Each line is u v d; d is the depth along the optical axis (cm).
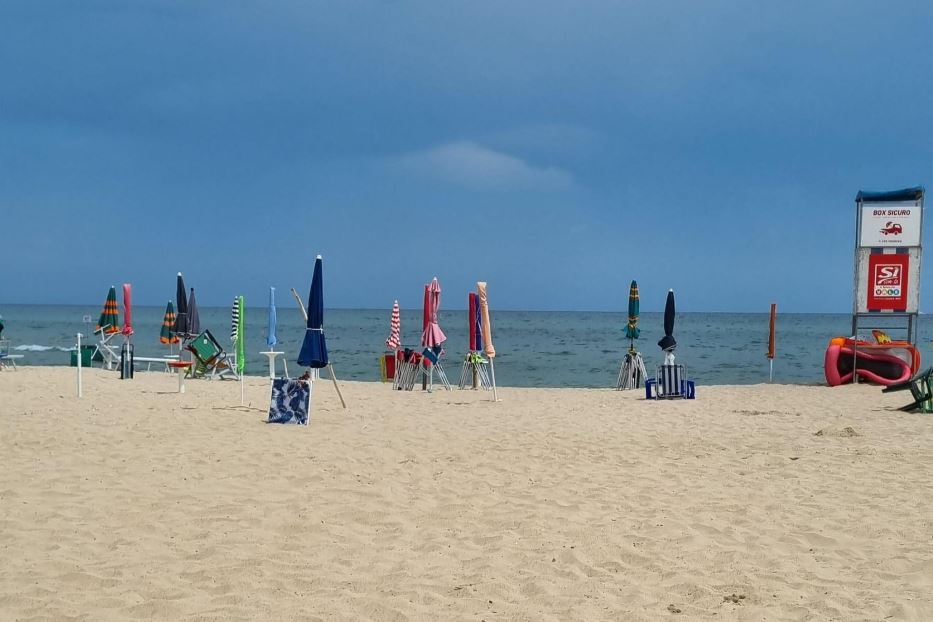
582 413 1238
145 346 3709
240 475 738
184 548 523
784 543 533
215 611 412
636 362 1748
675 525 575
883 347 1689
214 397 1393
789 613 409
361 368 2730
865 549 516
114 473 738
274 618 403
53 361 2683
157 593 439
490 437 963
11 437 916
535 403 1411
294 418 1080
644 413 1231
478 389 1728
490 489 693
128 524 575
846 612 407
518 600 434
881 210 1711
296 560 501
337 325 8675
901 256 1708
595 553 515
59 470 746
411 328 7706
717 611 413
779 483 705
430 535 558
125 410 1181
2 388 1500
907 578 459
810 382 1862
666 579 465
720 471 760
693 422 1111
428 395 1574
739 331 7500
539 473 756
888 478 717
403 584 457
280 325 8325
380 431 1016
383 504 640
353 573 478
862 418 1146
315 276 1155
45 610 410
